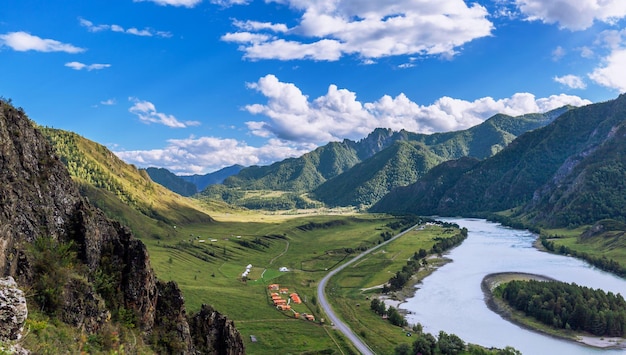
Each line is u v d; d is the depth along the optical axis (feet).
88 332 151.02
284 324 623.36
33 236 154.40
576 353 531.91
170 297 212.64
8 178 155.63
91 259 174.29
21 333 120.16
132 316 181.06
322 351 527.81
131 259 191.11
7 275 132.98
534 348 549.54
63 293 146.61
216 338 237.25
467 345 534.37
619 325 584.81
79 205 182.80
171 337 197.98
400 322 650.84
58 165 185.47
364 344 561.43
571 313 614.34
